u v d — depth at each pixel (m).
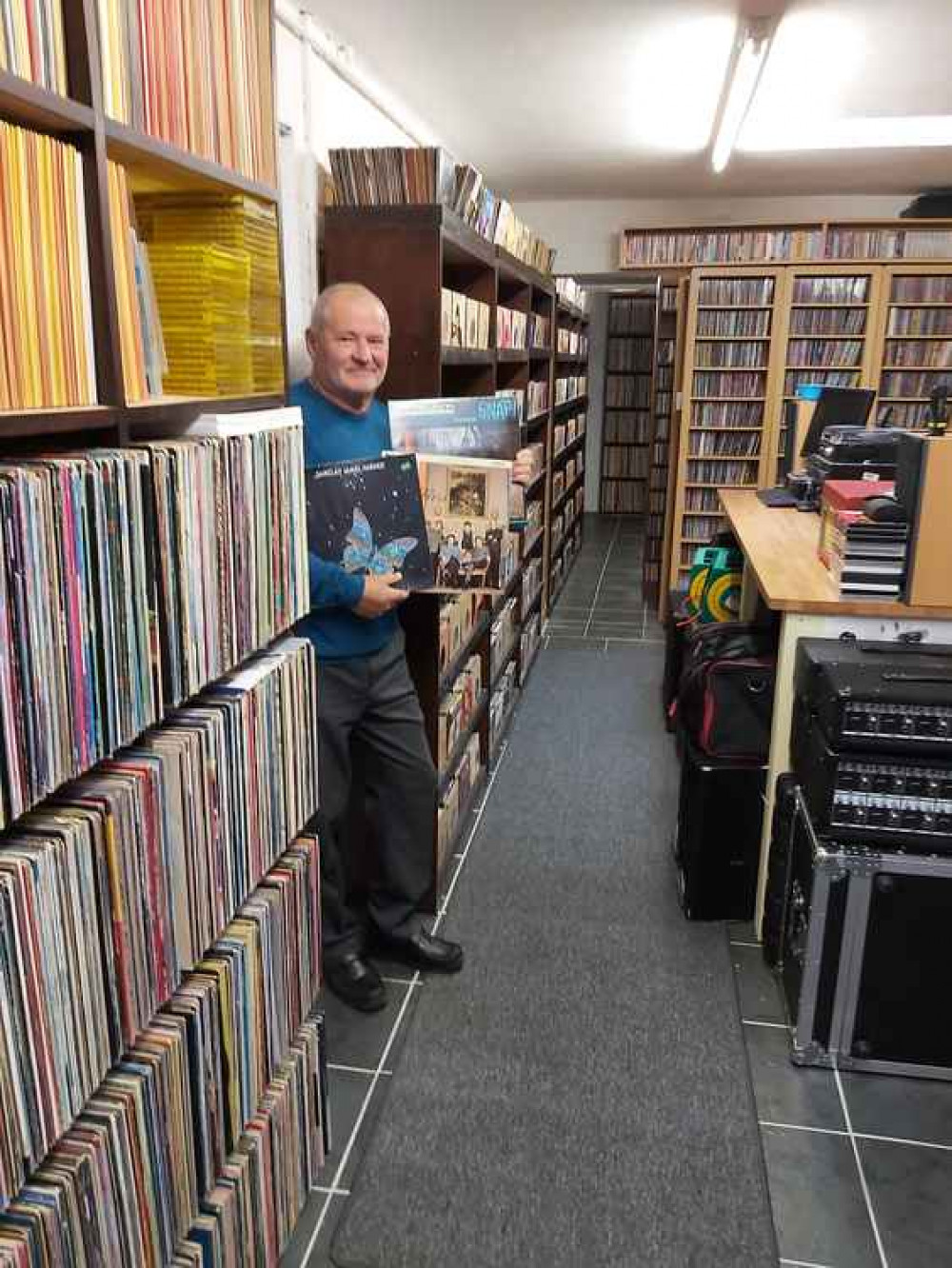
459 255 2.55
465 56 3.76
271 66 1.33
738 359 5.60
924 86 4.28
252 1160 1.33
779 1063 1.96
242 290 1.28
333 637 1.93
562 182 6.41
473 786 3.10
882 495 2.23
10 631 0.77
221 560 1.13
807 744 2.02
